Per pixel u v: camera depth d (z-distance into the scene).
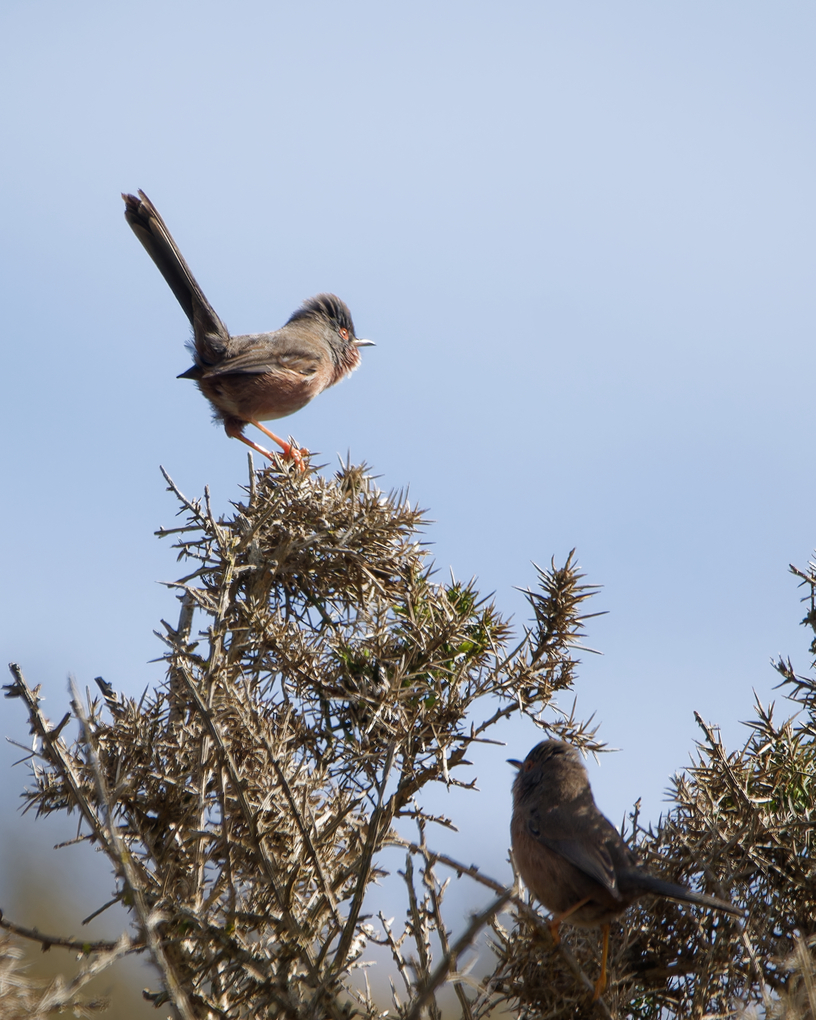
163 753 7.11
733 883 6.98
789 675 7.60
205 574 8.15
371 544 8.36
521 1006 6.75
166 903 6.39
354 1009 6.38
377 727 7.36
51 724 6.84
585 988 6.51
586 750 7.61
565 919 7.18
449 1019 7.52
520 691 7.53
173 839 6.77
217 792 6.57
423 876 6.50
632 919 7.24
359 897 6.14
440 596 8.02
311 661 7.65
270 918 6.37
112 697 7.34
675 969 6.86
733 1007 6.45
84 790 6.81
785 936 6.83
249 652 7.80
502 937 6.96
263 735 6.64
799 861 6.82
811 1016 5.52
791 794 7.30
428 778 7.28
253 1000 6.28
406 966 6.43
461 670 7.57
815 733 7.54
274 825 6.85
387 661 7.69
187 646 7.18
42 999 5.37
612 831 7.66
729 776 7.07
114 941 6.38
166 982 5.46
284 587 8.53
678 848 7.24
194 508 8.14
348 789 7.42
